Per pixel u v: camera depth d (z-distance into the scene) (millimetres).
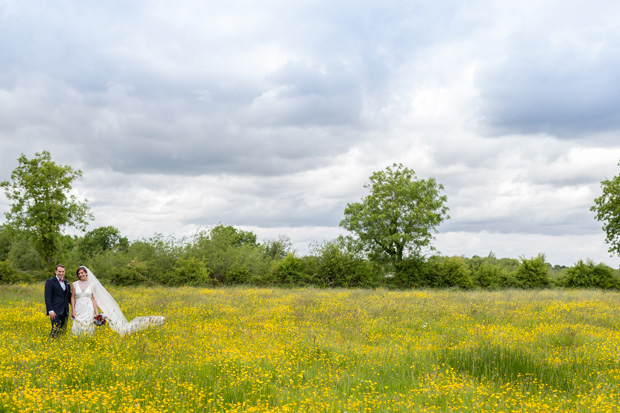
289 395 6375
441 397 6410
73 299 10383
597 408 5953
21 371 6531
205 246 42281
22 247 62031
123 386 6184
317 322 13320
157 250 40125
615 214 41688
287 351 8906
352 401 6105
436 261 45781
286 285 40531
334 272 42594
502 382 7398
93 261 37969
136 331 10508
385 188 46844
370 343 10758
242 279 40969
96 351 8281
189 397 6062
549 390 6938
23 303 17094
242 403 5945
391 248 47031
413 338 11133
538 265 41406
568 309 16906
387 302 18984
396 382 7340
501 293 26922
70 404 5465
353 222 46469
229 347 8883
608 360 8766
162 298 19859
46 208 30406
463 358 8602
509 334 11359
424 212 45656
